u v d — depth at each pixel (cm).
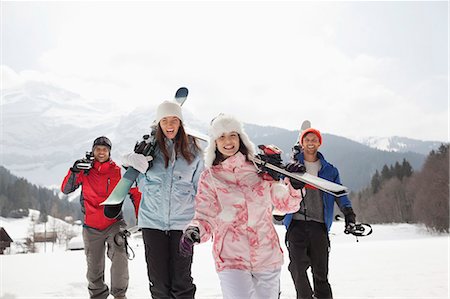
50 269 917
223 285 292
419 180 6241
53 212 11600
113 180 473
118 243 454
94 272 469
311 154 428
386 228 4872
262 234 301
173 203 369
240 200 302
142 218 374
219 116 323
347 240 2627
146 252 367
